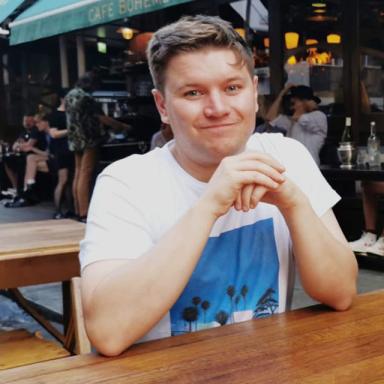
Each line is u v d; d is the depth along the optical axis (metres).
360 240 4.95
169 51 1.29
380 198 5.29
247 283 1.43
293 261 1.53
